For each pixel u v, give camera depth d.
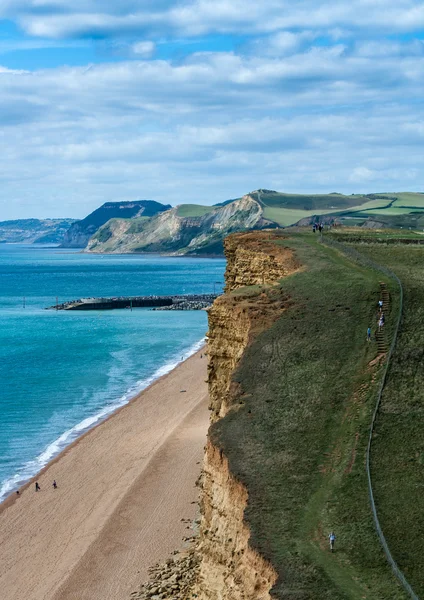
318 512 38.75
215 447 45.25
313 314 59.25
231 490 41.84
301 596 32.53
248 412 48.84
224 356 60.62
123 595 54.59
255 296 62.72
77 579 58.12
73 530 67.31
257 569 35.66
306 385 50.81
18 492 77.25
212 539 42.59
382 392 49.03
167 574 56.34
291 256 73.38
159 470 79.19
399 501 39.44
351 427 45.81
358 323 57.47
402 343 54.47
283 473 42.06
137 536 64.25
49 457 87.25
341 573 34.34
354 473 41.53
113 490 75.31
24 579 59.69
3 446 91.31
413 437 44.72
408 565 35.09
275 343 55.88
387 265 73.12
